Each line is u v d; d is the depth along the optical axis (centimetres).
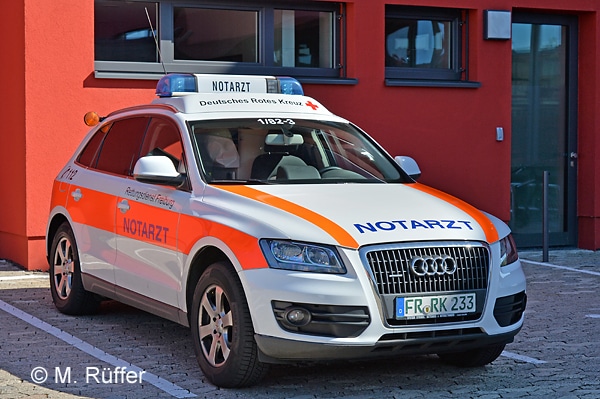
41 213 1083
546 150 1376
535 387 635
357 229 601
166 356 713
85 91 1095
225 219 629
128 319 847
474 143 1284
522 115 1366
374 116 1227
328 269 584
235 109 755
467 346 618
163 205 696
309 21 1223
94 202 798
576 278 1122
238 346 601
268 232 600
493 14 1278
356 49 1216
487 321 619
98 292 796
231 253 609
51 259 878
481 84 1285
